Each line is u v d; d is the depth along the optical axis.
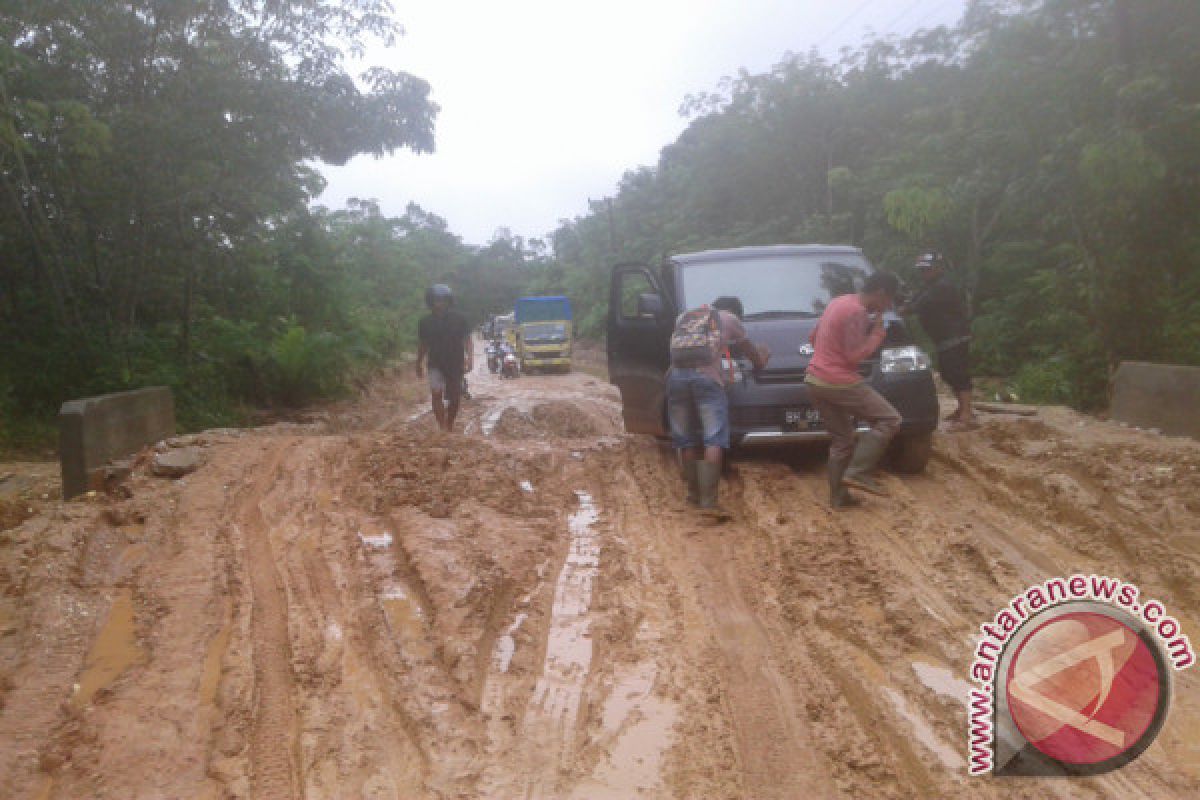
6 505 7.58
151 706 3.92
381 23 15.62
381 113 17.70
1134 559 5.41
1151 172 12.99
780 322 7.93
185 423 14.67
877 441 6.43
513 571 5.50
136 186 14.50
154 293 17.62
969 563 5.49
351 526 6.39
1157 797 3.21
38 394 14.48
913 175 22.42
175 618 4.83
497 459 8.25
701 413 6.69
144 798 3.29
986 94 18.28
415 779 3.42
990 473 7.32
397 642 4.56
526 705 3.97
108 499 7.09
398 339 33.38
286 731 3.78
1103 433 8.65
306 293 22.27
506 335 39.72
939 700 3.87
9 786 3.38
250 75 14.86
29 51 13.80
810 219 30.08
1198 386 8.25
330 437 9.09
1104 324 14.20
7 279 16.14
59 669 4.34
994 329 21.44
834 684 4.11
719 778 3.38
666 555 5.88
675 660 4.38
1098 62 14.90
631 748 3.60
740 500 7.03
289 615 4.90
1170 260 13.98
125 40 13.68
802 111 31.77
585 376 34.78
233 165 14.95
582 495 7.43
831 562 5.51
